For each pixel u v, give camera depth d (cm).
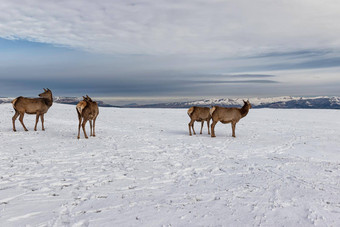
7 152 978
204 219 434
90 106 1413
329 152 1159
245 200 529
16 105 1487
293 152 1153
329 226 409
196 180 691
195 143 1352
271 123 2700
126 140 1405
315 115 3947
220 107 1597
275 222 423
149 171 781
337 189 603
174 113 4094
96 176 709
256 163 903
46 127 1792
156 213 458
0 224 403
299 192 577
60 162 862
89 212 461
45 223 412
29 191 570
